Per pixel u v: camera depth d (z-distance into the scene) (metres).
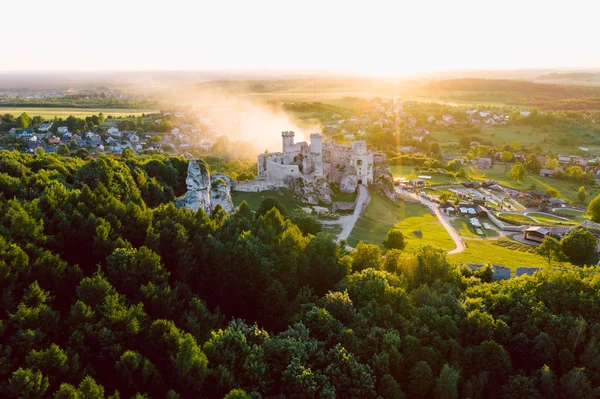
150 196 115.25
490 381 56.53
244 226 80.56
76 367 42.91
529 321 64.19
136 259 58.28
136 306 51.41
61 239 63.91
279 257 69.44
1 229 58.12
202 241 68.81
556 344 60.28
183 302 56.72
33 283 49.94
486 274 97.00
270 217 85.19
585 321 61.78
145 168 132.62
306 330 54.56
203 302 59.06
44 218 66.69
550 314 63.94
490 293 73.56
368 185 180.62
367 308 62.28
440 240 137.75
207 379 45.34
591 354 57.06
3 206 67.00
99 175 96.81
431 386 53.38
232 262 66.44
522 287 73.31
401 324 60.34
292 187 153.75
